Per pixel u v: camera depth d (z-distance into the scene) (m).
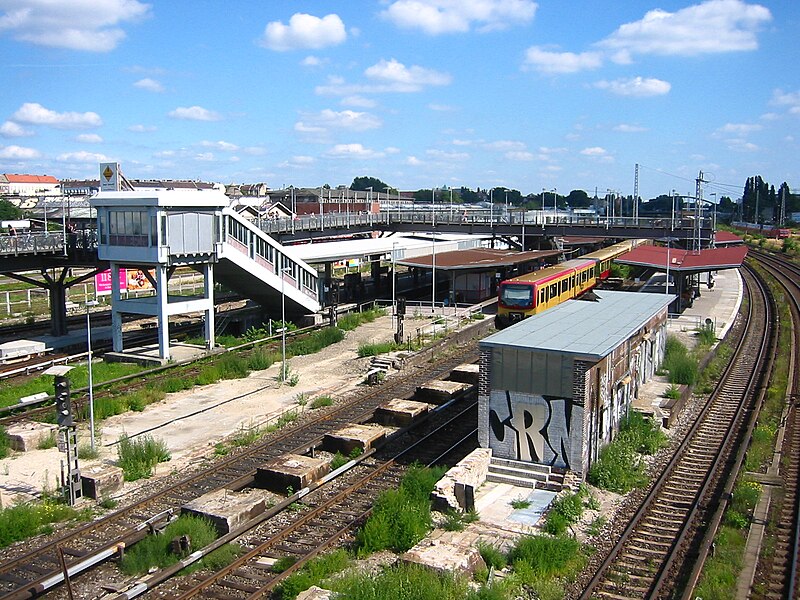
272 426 23.44
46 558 14.66
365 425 23.09
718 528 15.65
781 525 15.98
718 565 13.86
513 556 14.23
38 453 21.11
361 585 12.29
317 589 12.56
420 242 64.38
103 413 24.66
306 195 123.00
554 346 18.70
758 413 24.16
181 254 32.84
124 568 14.15
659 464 19.95
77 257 36.56
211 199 33.84
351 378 30.52
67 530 15.99
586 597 12.75
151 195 31.69
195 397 27.52
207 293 34.94
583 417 18.16
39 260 35.97
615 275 66.81
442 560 13.27
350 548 14.95
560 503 16.44
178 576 13.78
